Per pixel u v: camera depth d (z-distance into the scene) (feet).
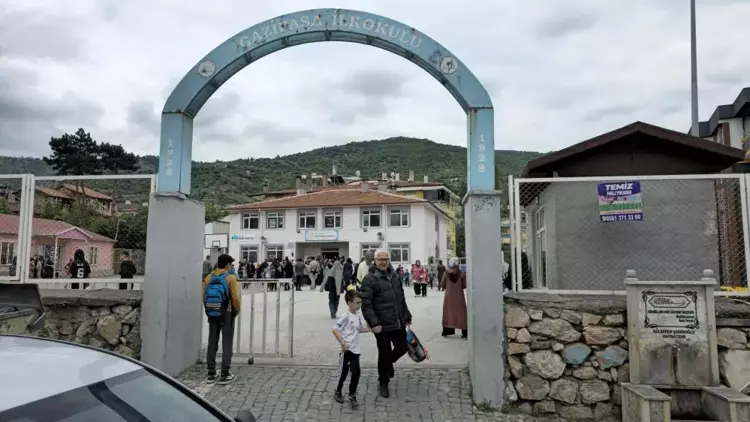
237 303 21.34
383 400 19.44
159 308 20.99
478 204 19.79
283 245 143.84
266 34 22.04
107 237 25.96
